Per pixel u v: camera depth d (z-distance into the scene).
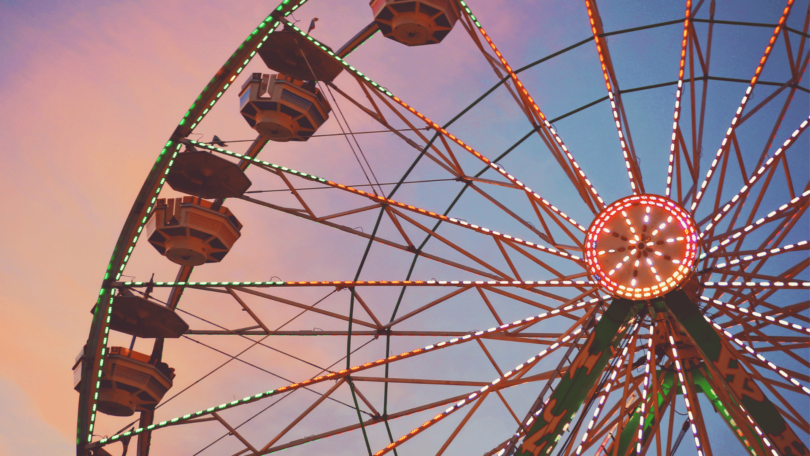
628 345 18.83
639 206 18.61
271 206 24.89
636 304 18.44
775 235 22.50
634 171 21.11
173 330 25.48
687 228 18.19
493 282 20.62
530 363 19.06
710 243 20.42
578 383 18.28
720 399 20.17
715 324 18.30
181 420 21.41
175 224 25.12
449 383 22.14
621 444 21.55
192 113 21.98
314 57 25.73
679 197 21.86
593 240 18.75
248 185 24.98
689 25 21.69
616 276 18.38
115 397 24.78
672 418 20.44
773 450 17.05
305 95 25.81
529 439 18.17
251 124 26.70
